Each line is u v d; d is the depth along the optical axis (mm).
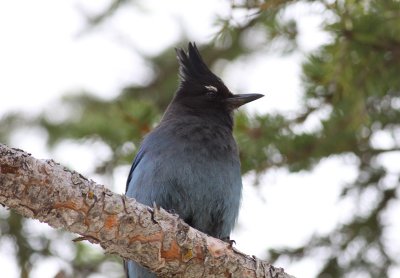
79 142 12906
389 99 12461
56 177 7496
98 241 8000
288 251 12867
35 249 13008
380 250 12789
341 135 12242
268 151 12234
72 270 13195
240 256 8773
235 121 12234
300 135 12227
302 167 12289
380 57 11484
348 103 12039
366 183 12820
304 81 12125
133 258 8328
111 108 13555
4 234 12945
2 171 7168
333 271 12836
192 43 13047
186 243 8352
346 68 11539
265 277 8883
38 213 7508
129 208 7965
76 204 7637
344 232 12844
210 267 8570
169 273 8547
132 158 12656
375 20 11227
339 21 11195
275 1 10641
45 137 16375
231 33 11070
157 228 8164
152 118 12523
